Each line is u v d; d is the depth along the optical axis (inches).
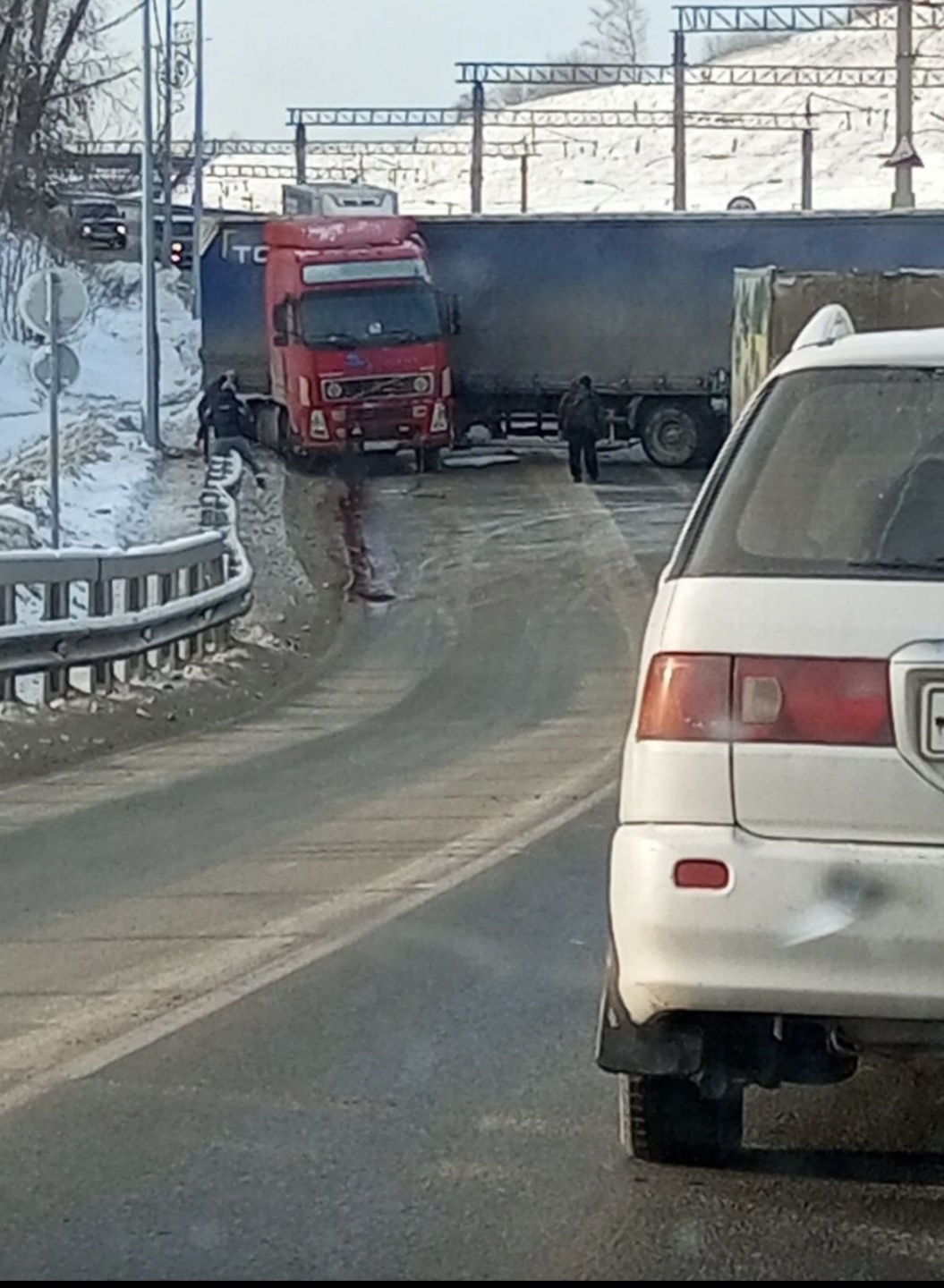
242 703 658.8
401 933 315.6
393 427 1341.0
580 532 1128.2
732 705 176.2
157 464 1418.6
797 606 176.7
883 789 172.6
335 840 399.9
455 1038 256.7
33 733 530.3
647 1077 195.3
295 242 1354.6
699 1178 206.2
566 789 467.8
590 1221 195.2
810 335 212.5
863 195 4222.4
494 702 654.5
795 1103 230.4
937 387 195.5
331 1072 242.4
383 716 626.8
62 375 748.0
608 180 4655.5
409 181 4768.7
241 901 340.2
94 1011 268.7
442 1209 198.2
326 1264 185.2
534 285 1393.9
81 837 405.1
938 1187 203.8
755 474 191.5
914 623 173.8
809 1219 195.8
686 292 1379.2
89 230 2851.9
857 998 172.6
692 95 4909.0
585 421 1337.4
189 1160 211.8
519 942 309.7
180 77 2308.1
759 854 174.1
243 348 1464.1
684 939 175.3
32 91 1946.4
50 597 586.6
